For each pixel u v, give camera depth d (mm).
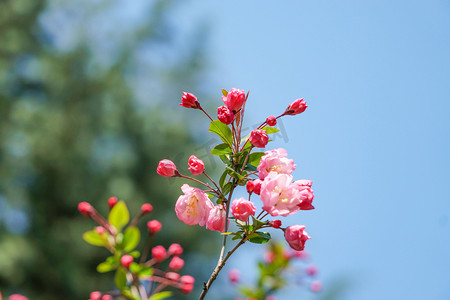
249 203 1896
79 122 12109
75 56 12938
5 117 11992
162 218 11805
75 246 11195
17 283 10711
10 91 12703
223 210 1981
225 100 2092
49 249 11055
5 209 11367
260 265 3625
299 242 1863
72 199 11516
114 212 2096
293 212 1886
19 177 11727
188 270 11883
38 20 13672
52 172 11664
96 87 12820
